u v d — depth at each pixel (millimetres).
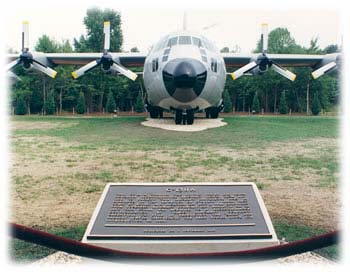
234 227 7012
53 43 63625
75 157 15016
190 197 7891
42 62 30609
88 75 56500
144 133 22328
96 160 14430
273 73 55000
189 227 7004
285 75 27781
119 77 57281
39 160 14438
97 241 6730
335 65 26594
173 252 6699
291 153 15883
